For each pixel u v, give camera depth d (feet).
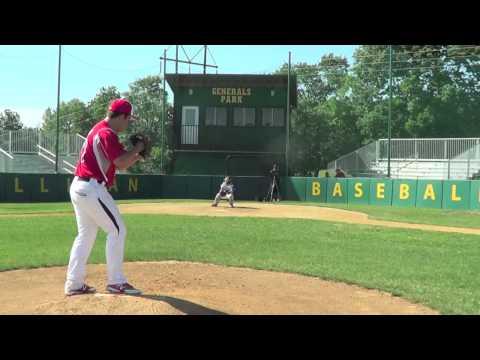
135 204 81.10
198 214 63.72
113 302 17.30
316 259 31.24
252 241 39.01
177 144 118.21
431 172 103.55
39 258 29.96
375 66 184.44
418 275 26.71
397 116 174.29
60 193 92.43
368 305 20.27
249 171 117.60
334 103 191.21
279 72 217.97
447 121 168.66
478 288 23.81
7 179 87.10
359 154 114.21
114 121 19.34
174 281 23.99
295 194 100.22
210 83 117.08
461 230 51.03
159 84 219.61
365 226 51.93
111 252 18.92
